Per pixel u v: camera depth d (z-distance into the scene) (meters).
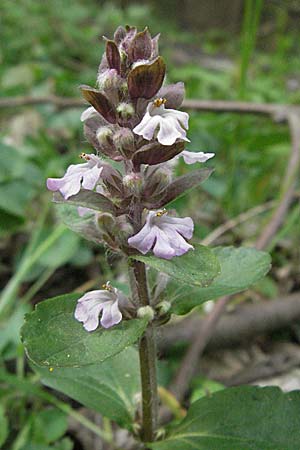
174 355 0.24
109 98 0.15
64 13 0.73
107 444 0.22
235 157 0.35
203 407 0.18
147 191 0.16
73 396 0.18
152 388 0.18
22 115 0.43
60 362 0.15
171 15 1.29
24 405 0.22
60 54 0.65
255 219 0.35
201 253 0.16
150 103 0.15
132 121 0.16
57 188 0.15
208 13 1.27
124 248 0.16
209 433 0.17
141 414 0.18
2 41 0.64
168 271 0.15
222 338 0.26
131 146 0.15
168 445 0.17
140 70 0.15
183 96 0.16
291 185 0.29
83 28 0.79
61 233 0.28
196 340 0.23
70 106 0.40
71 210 0.17
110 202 0.16
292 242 0.33
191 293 0.17
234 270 0.18
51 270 0.28
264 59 0.73
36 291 0.29
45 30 0.68
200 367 0.25
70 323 0.16
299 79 0.64
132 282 0.17
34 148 0.37
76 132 0.43
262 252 0.18
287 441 0.17
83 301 0.16
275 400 0.17
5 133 0.42
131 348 0.20
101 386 0.19
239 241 0.34
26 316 0.16
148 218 0.16
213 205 0.37
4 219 0.30
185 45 1.04
